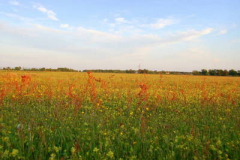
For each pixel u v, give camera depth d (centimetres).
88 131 546
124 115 803
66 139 501
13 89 1353
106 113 775
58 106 851
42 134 494
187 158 414
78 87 1688
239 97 1310
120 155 424
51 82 2125
